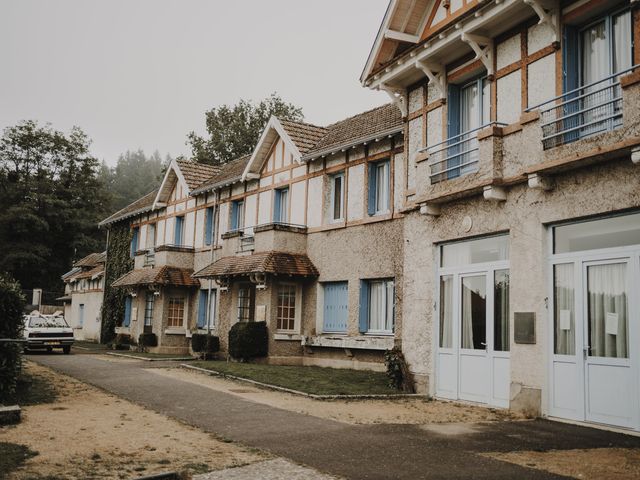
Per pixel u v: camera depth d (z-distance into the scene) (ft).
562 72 34.94
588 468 22.43
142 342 88.38
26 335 78.95
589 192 32.22
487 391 38.19
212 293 85.61
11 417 29.43
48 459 22.61
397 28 47.03
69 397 38.73
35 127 188.24
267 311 67.10
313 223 68.18
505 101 38.91
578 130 34.35
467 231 40.42
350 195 63.36
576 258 33.04
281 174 74.38
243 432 28.43
